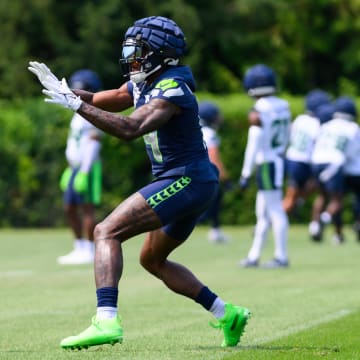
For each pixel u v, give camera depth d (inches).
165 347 1018.1
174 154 957.8
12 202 3255.4
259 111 1892.2
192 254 2305.6
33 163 3235.7
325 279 1723.7
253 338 1079.0
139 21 965.2
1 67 3868.1
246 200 3302.2
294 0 4244.6
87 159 2064.5
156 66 959.6
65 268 1972.2
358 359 929.5
